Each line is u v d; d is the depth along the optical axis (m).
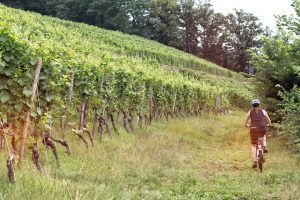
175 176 9.71
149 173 9.63
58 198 5.90
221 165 12.22
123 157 10.66
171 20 107.19
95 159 9.99
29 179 6.56
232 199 7.84
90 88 13.15
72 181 7.69
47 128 9.33
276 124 13.11
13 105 8.44
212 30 114.38
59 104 10.35
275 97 17.97
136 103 18.67
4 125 8.48
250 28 113.69
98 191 6.86
